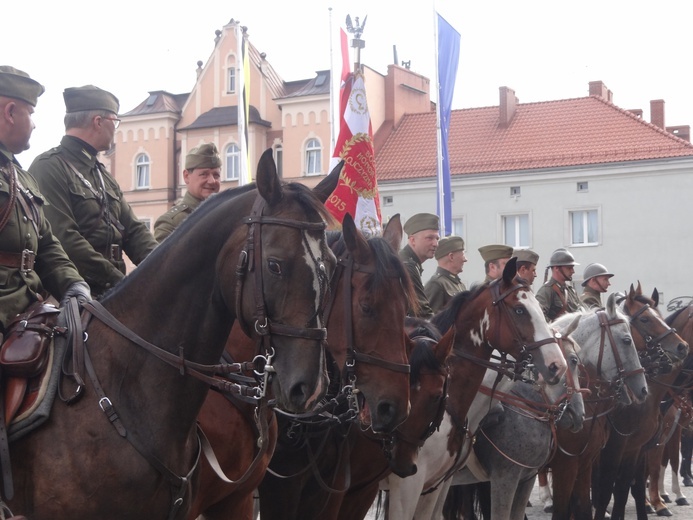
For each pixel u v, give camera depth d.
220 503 4.82
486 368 6.86
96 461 3.48
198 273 3.66
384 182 36.16
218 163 6.43
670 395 11.50
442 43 15.45
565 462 8.23
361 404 5.13
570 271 11.34
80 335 3.67
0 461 3.47
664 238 32.75
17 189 3.88
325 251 3.52
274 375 3.42
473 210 35.31
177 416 3.63
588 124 35.38
